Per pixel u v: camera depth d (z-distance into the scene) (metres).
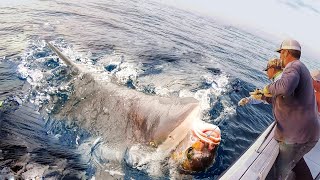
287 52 3.71
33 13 10.70
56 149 4.71
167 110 4.67
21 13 10.40
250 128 6.09
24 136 4.82
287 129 3.80
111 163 4.64
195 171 4.40
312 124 3.72
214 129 4.35
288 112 3.74
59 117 5.42
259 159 4.18
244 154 4.32
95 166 4.52
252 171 3.94
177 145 4.50
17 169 4.14
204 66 9.40
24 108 5.48
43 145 4.73
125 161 4.66
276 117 3.89
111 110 5.25
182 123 4.48
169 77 7.82
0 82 6.06
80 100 5.69
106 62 7.87
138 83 7.14
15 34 8.49
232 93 7.53
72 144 4.92
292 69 3.48
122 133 4.94
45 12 11.15
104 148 4.86
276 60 4.12
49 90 6.01
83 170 4.38
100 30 10.51
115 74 7.27
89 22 11.20
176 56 9.66
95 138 5.05
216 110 6.46
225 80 8.39
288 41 3.73
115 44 9.36
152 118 4.72
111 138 4.96
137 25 12.72
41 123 5.23
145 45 10.03
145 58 8.77
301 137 3.76
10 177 3.97
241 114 6.51
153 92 6.86
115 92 5.45
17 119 5.16
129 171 4.52
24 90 5.95
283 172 4.00
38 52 7.56
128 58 8.45
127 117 5.01
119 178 4.36
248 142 5.60
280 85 3.42
